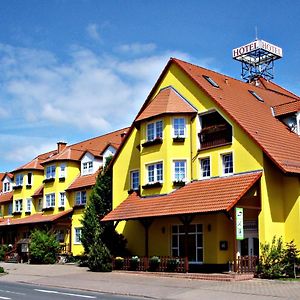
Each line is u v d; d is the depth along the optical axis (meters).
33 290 21.25
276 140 27.20
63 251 42.84
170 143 29.95
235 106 29.02
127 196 33.78
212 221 27.52
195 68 32.59
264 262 24.34
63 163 46.22
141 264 28.95
